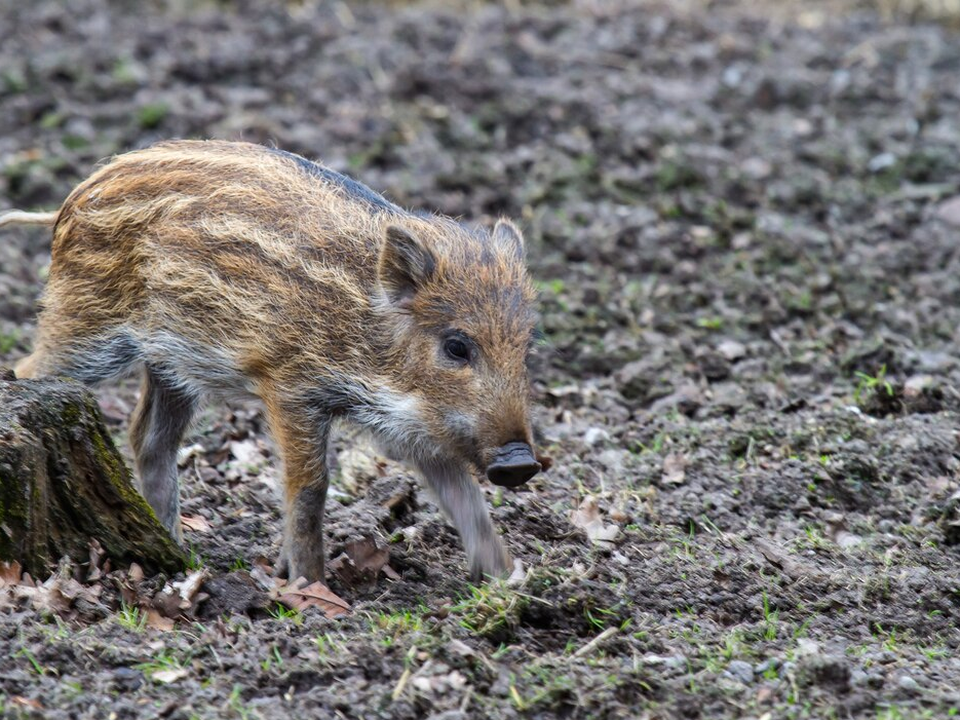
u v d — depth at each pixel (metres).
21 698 7.82
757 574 10.05
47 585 8.89
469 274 9.91
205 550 10.34
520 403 9.74
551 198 17.64
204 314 10.06
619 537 10.64
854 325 15.27
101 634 8.54
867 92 20.64
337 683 8.20
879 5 25.23
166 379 10.49
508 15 23.42
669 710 8.08
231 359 10.06
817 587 9.93
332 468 12.07
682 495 11.51
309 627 8.98
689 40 22.77
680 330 15.07
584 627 9.13
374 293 9.98
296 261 9.91
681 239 16.72
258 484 11.69
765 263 16.34
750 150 18.94
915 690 8.30
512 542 10.61
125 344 10.55
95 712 7.77
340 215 10.20
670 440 12.50
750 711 8.10
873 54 22.17
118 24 22.03
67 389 9.39
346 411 10.12
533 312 10.15
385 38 22.02
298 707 7.96
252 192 10.15
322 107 19.50
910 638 9.39
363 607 9.47
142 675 8.17
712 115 19.81
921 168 18.50
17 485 8.89
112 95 19.41
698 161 18.34
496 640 8.85
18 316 14.63
